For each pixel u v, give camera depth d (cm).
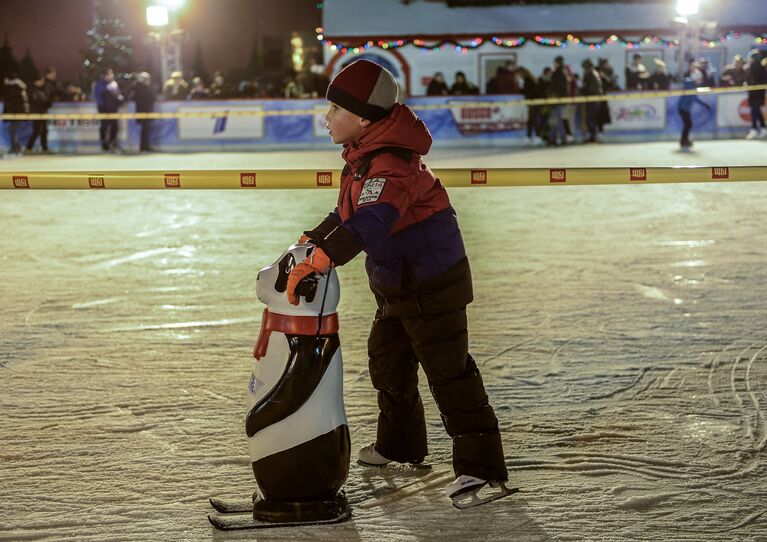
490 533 307
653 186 1365
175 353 523
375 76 300
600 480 349
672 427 402
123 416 421
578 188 1365
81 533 308
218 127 2325
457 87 2383
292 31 4412
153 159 2030
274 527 311
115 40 3022
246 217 1109
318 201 1276
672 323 576
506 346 530
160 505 330
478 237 932
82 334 564
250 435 308
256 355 308
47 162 1964
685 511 322
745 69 2359
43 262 811
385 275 320
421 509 326
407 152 304
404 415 353
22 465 365
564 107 2281
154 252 859
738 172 437
